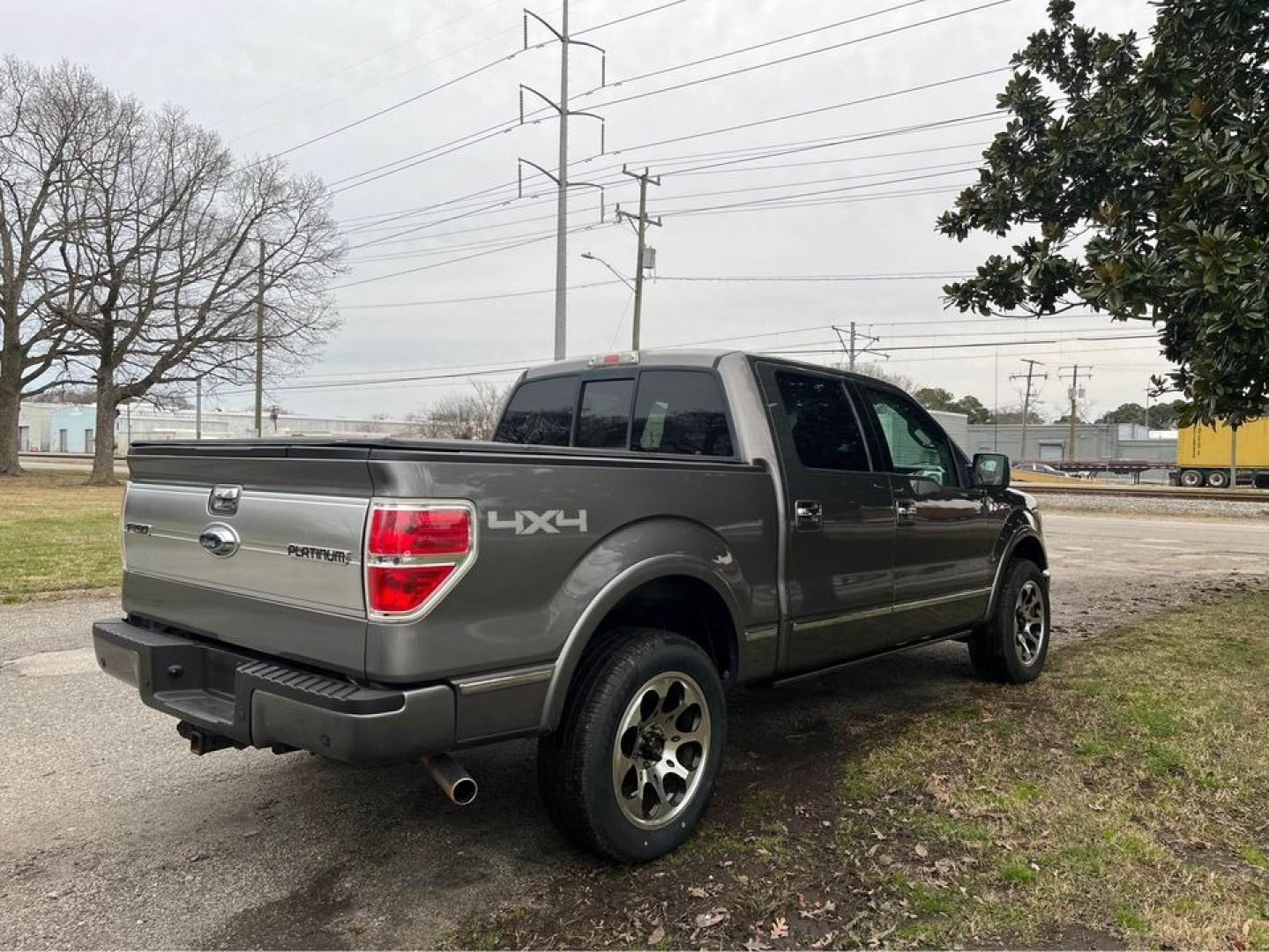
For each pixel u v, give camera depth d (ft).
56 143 106.11
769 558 12.75
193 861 10.96
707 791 11.37
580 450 10.89
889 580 15.06
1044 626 19.43
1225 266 19.60
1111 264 23.12
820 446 14.06
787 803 12.49
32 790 13.23
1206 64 26.09
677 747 11.16
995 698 17.60
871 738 15.20
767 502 12.75
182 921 9.57
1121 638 22.91
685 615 12.66
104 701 17.74
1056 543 52.49
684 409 13.96
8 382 116.78
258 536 10.09
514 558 9.53
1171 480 172.14
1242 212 22.24
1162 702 16.88
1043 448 277.85
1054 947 9.01
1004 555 18.26
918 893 9.99
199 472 11.15
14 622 25.31
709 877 10.43
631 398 14.80
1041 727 15.58
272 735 9.42
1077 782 13.08
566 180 95.09
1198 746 14.46
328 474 9.29
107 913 9.73
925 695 17.93
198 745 11.08
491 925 9.46
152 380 109.29
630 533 10.77
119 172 107.24
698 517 11.63
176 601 11.55
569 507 10.08
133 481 12.67
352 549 8.96
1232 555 45.91
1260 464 136.46
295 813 12.41
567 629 9.99
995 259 28.40
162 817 12.28
